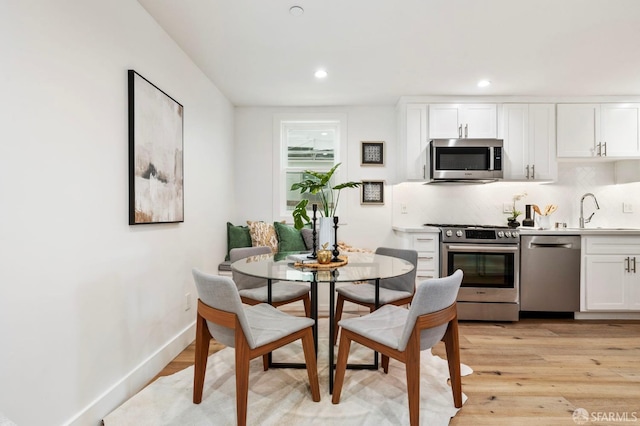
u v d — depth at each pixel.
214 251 3.07
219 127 3.22
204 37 2.22
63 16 1.32
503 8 1.88
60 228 1.31
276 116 3.79
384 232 3.80
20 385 1.15
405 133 3.38
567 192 3.58
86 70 1.45
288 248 3.48
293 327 1.61
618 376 2.01
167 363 2.12
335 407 1.62
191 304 2.50
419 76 2.87
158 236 2.04
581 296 3.04
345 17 1.98
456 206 3.71
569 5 1.84
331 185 3.84
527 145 3.32
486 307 3.02
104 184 1.56
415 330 1.38
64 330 1.33
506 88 3.12
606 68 2.68
